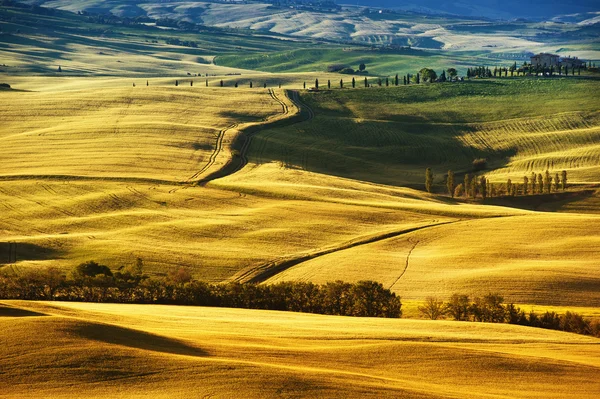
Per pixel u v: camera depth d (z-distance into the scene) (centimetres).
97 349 8138
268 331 11150
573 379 9456
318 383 7869
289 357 9281
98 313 11494
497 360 9925
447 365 9594
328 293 15912
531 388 9031
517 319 14975
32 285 15812
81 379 7488
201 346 9275
